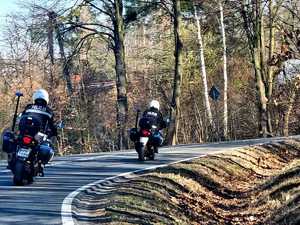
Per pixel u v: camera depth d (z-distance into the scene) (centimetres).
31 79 8506
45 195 2178
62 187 2406
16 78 8750
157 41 8712
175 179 2709
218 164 3334
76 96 8319
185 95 8794
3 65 8581
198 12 7819
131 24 7050
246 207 2550
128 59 9769
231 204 2633
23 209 1892
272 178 2967
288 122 7575
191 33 8419
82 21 6850
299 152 4391
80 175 2831
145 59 9275
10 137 2373
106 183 2584
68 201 2056
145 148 3488
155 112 3519
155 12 7225
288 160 4138
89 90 8706
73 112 8300
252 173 3525
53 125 2409
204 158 3466
